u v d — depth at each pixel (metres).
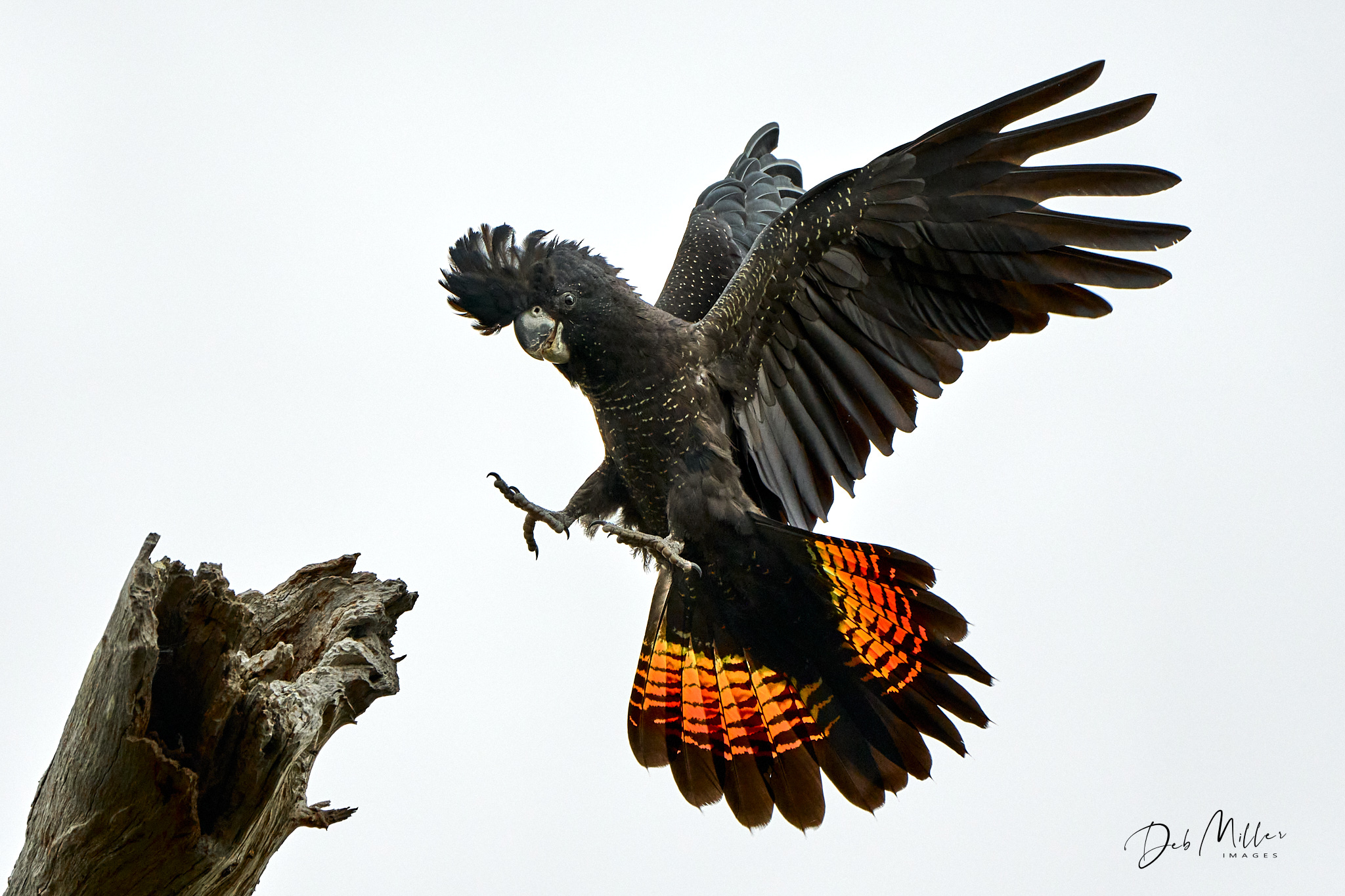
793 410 11.23
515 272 11.31
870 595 10.48
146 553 7.08
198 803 7.14
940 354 10.71
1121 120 9.38
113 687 6.83
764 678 11.15
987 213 9.91
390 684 9.08
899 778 10.87
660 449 11.03
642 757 11.55
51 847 7.07
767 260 10.76
